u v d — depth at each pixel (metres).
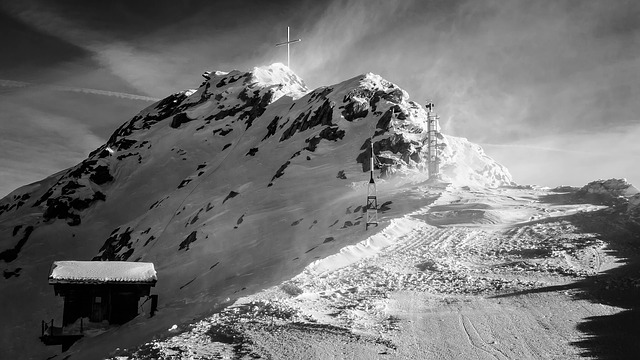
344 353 17.45
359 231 46.97
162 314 37.22
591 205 51.88
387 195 61.69
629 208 41.56
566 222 41.91
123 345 33.22
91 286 40.41
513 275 28.03
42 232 112.81
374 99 95.69
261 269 44.00
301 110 107.88
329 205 65.62
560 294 23.31
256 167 95.94
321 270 32.22
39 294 93.12
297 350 17.81
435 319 20.88
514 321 20.11
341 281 28.62
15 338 78.00
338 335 19.23
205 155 125.69
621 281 24.45
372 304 23.14
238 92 145.00
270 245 58.16
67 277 39.50
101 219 115.44
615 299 21.94
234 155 110.12
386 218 50.12
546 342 17.73
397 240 40.19
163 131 142.38
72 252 108.00
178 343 19.17
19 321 83.62
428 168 71.25
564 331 18.66
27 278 98.31
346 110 94.69
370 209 52.50
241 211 76.12
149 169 126.69
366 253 36.56
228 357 17.44
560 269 28.19
